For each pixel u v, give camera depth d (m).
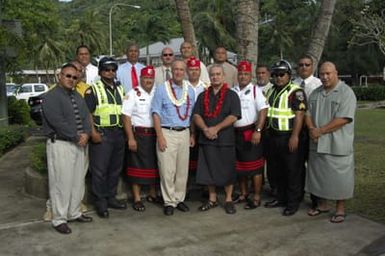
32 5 25.97
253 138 5.86
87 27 57.91
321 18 7.79
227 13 40.47
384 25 30.27
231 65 7.00
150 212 5.93
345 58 45.62
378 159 9.29
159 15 52.25
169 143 5.77
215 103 5.78
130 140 5.87
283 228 5.30
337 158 5.39
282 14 47.88
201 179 5.89
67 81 5.11
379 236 5.04
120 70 6.76
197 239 4.99
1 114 13.98
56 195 5.20
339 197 5.39
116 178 6.00
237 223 5.48
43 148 6.97
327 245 4.81
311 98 5.64
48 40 48.84
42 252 4.68
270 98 5.90
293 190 5.74
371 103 30.78
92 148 5.72
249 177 6.22
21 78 16.00
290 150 5.66
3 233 5.20
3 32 11.61
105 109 5.67
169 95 5.76
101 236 5.09
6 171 8.70
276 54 49.19
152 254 4.62
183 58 6.75
